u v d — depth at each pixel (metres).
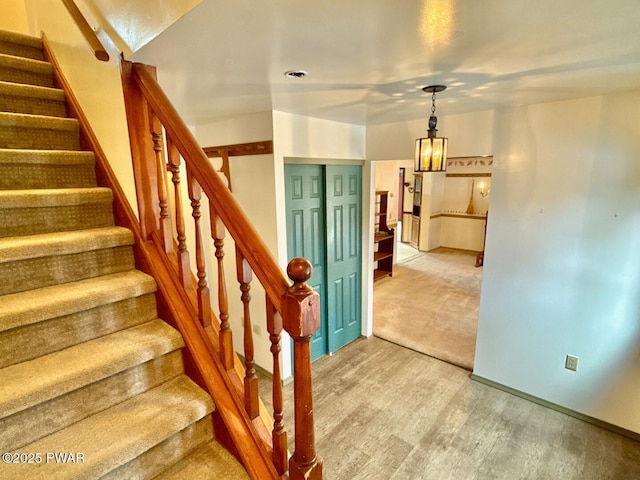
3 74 2.02
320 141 3.06
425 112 2.72
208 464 1.17
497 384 2.92
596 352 2.45
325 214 3.29
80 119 1.92
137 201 1.50
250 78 1.68
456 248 8.06
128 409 1.19
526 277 2.66
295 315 0.90
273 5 0.92
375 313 4.46
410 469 2.14
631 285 2.26
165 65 1.46
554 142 2.39
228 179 3.12
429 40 1.19
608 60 1.42
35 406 1.04
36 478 0.92
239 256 1.10
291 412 2.69
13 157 1.56
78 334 1.28
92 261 1.47
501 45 1.23
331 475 2.11
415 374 3.14
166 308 1.43
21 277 1.31
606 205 2.27
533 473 2.11
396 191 8.00
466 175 7.65
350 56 1.36
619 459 2.21
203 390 1.29
